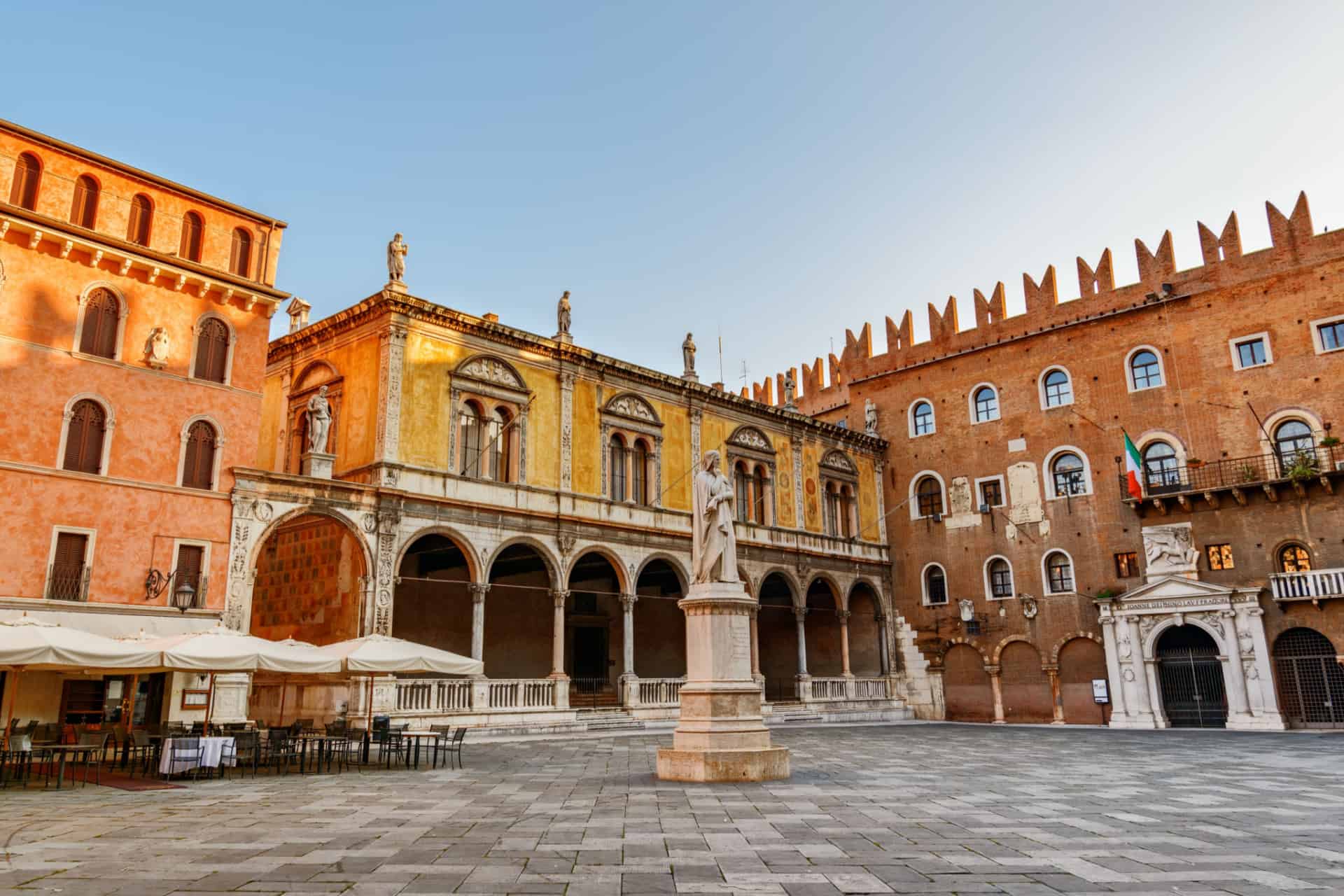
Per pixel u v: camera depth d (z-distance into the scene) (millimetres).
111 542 23266
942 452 46344
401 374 29703
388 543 28266
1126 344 41125
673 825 11555
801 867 9070
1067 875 8664
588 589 41594
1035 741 28734
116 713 23344
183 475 24875
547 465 33375
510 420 32750
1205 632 36906
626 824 11680
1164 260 40594
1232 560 36688
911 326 48812
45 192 23609
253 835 10953
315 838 10750
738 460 41188
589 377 35469
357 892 8016
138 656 17078
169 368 25156
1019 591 42531
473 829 11359
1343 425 35188
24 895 7891
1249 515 36562
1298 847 10133
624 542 35094
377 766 19797
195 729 21047
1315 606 34250
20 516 22016
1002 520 43625
